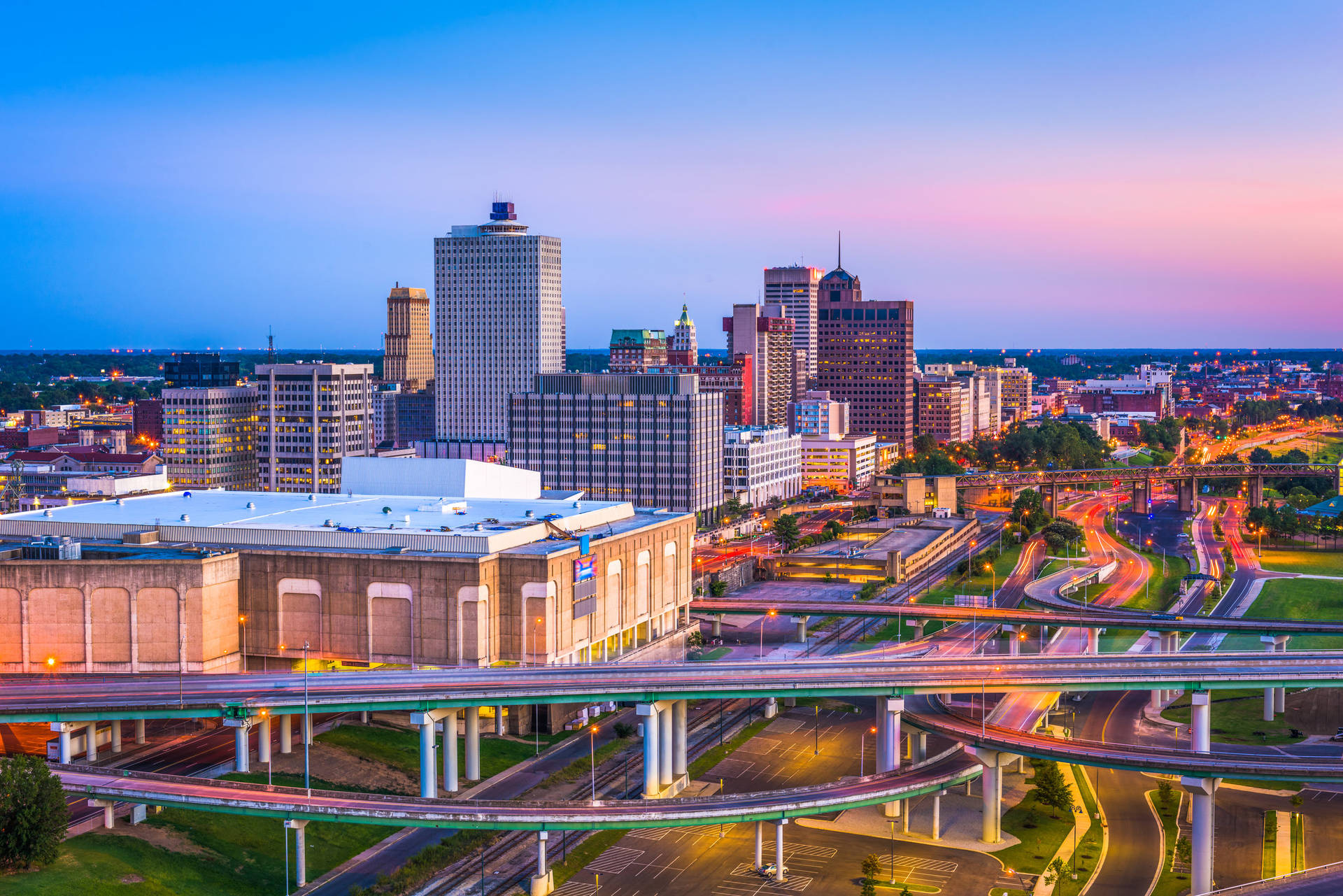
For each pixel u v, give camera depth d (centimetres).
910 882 19475
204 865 19025
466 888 19138
